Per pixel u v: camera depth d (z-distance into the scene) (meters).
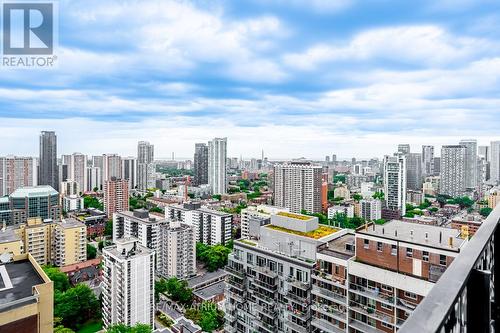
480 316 2.87
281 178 152.12
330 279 30.47
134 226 96.88
